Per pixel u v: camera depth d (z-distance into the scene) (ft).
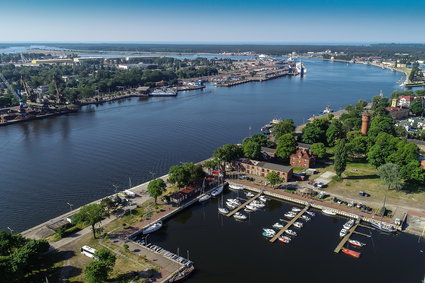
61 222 440.45
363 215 475.72
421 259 389.80
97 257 348.18
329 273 366.22
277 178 559.79
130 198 524.11
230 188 592.60
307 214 494.18
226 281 351.46
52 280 333.62
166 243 421.59
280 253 402.31
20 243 360.48
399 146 628.28
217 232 449.89
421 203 508.12
